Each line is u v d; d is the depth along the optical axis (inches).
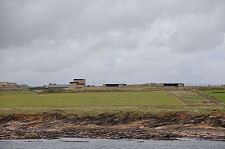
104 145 3472.0
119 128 4503.0
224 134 4018.2
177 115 4692.4
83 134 4224.9
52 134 4274.1
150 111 4869.6
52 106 5689.0
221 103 5580.7
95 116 4877.0
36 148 3361.2
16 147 3432.6
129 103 5748.0
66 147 3403.1
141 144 3494.1
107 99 6200.8
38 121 4918.8
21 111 5226.4
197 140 3722.9
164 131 4261.8
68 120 4881.9
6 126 4832.7
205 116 4571.9
